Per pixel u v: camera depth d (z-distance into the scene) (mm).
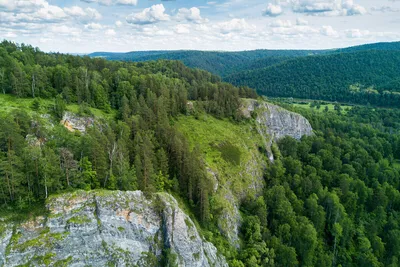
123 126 85812
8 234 48938
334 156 144250
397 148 171375
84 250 52844
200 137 112062
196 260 62625
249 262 73812
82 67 130125
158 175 76000
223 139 115188
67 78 103938
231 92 157750
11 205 52281
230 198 90500
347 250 97062
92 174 60625
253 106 149125
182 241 61688
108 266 54062
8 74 98062
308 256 84875
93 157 62344
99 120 94875
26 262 48375
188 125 118812
